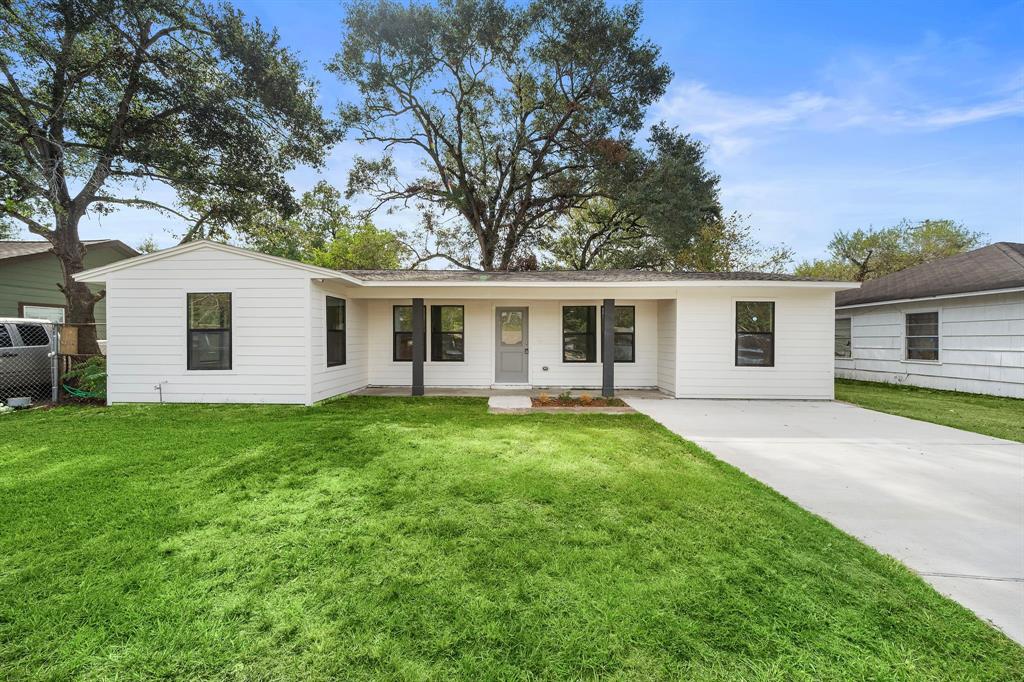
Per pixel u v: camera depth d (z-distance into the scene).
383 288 9.74
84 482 3.97
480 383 11.31
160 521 3.18
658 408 8.43
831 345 9.57
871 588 2.41
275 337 8.36
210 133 11.52
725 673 1.81
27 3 9.17
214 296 8.80
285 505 3.48
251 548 2.80
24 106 9.93
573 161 20.64
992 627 2.09
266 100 12.09
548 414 7.61
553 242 25.19
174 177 11.29
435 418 7.09
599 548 2.83
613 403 8.73
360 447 5.19
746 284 9.16
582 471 4.37
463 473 4.27
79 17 9.47
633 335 11.30
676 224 17.02
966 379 10.49
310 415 7.27
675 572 2.55
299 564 2.61
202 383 8.37
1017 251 10.91
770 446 5.60
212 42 11.56
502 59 19.22
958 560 2.76
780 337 9.62
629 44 18.02
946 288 10.73
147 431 5.99
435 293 9.70
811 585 2.43
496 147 21.08
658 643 1.98
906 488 4.08
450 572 2.54
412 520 3.22
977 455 5.21
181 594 2.31
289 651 1.92
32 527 3.08
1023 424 6.99
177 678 1.77
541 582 2.44
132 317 8.32
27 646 1.94
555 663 1.86
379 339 11.35
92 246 15.66
